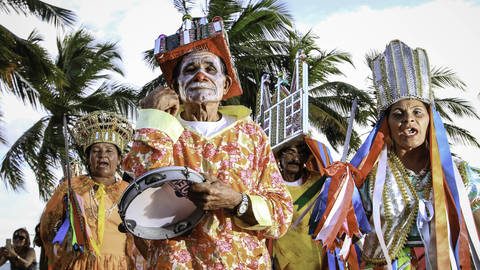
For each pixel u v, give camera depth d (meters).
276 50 21.08
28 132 22.61
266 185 3.33
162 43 3.51
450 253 3.75
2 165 22.27
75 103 23.23
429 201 3.91
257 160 3.34
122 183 5.60
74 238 4.91
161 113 3.24
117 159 5.66
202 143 3.26
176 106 3.35
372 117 22.73
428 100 4.07
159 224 3.12
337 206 3.92
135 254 3.82
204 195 2.96
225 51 3.51
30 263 10.30
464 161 4.02
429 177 3.99
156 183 2.94
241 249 3.09
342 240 4.07
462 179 3.94
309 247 5.54
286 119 6.60
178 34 3.51
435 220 3.79
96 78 23.27
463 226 3.83
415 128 3.99
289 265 5.58
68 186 5.00
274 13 19.77
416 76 4.09
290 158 6.11
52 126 22.45
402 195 3.94
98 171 5.52
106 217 5.30
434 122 4.05
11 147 22.45
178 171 2.97
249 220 3.09
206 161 3.21
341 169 4.01
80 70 24.00
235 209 3.05
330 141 23.52
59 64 23.69
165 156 3.15
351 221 3.97
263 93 7.69
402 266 3.83
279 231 3.23
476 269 3.78
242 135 3.34
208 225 3.08
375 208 3.90
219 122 3.42
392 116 4.07
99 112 5.62
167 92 3.34
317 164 6.11
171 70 3.58
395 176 4.00
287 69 20.08
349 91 22.80
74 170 6.00
